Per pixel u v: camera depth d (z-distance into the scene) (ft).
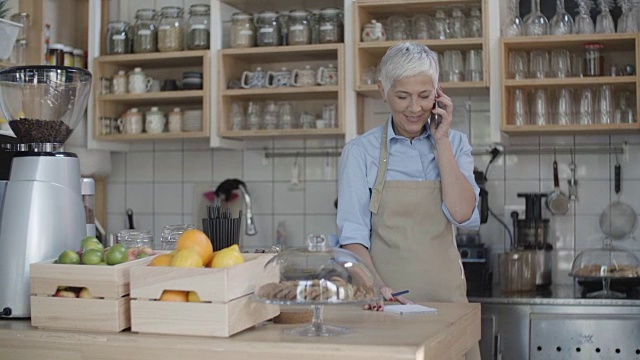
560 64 11.78
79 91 7.42
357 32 12.19
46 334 6.07
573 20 12.38
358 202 8.45
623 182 12.52
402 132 8.46
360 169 8.50
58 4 13.78
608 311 10.91
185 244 6.19
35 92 7.22
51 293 6.19
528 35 11.84
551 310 11.04
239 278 5.92
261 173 13.89
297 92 12.50
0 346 6.20
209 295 5.78
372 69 12.30
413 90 7.81
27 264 6.77
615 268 11.44
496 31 11.83
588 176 12.63
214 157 14.11
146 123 13.26
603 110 11.62
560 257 12.69
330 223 13.60
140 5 14.38
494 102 11.81
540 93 11.84
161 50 13.24
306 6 13.46
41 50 12.39
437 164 8.46
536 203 12.24
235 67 13.21
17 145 9.16
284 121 12.80
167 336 5.84
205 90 12.89
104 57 13.35
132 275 5.96
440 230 8.38
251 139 13.80
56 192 6.98
